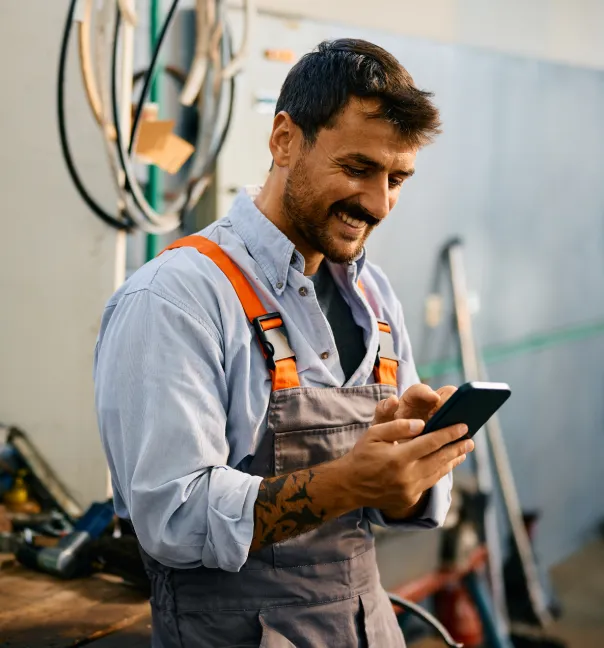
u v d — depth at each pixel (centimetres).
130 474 126
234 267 134
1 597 176
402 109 123
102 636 164
